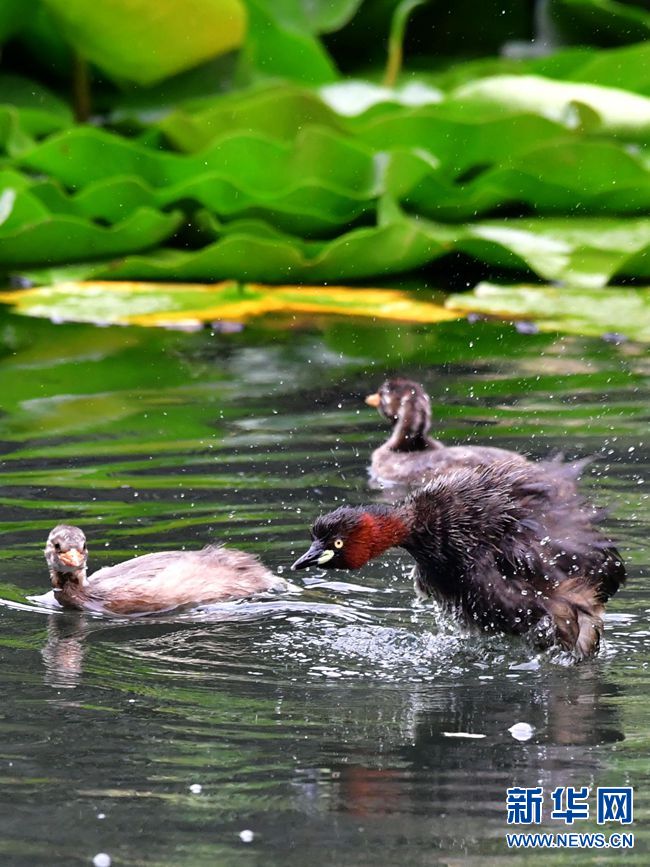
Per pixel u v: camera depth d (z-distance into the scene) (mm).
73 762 7645
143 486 12484
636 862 6672
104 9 21656
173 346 17156
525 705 8523
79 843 6793
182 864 6594
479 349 16844
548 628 9664
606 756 7746
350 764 7617
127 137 22719
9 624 9930
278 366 16312
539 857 6691
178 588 10547
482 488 10242
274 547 11266
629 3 26484
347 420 14477
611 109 21375
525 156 19562
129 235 19000
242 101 21641
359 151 19734
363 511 10195
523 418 14297
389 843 6793
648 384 15445
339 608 10430
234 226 19422
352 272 19062
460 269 19672
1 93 23047
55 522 11625
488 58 25859
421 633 9930
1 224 18562
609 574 10000
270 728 8117
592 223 19953
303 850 6719
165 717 8266
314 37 24547
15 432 13945
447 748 7855
